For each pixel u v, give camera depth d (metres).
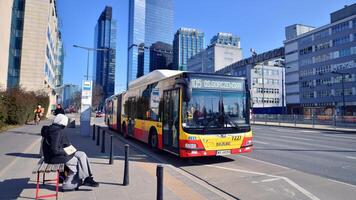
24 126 24.48
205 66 127.56
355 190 6.72
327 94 80.94
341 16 78.31
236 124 9.79
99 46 82.25
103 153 11.34
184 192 6.23
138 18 131.62
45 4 52.97
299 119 39.44
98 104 87.38
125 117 17.72
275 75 108.56
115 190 6.23
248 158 11.13
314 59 85.56
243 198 6.19
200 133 9.25
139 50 123.25
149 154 11.77
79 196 5.78
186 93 9.24
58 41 90.19
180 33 135.50
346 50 76.00
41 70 51.69
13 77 49.66
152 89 12.63
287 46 95.81
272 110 63.38
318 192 6.57
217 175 8.31
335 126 33.69
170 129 10.38
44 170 5.43
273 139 19.09
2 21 36.09
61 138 5.87
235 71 111.19
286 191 6.67
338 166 9.59
